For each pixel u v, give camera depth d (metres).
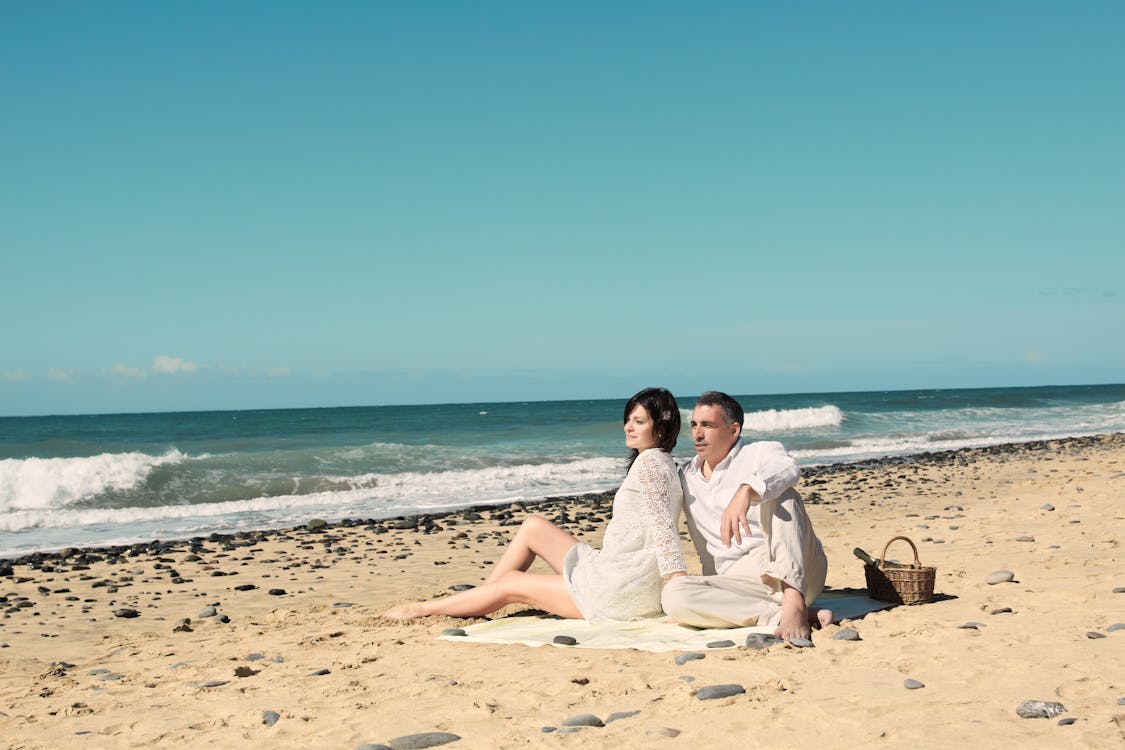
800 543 5.30
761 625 5.40
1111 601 5.70
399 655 5.47
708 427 5.64
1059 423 45.28
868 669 4.41
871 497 15.95
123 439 43.62
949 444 33.25
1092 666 4.22
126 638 6.88
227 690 4.87
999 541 9.01
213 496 19.22
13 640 6.89
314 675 5.10
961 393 156.75
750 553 5.57
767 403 105.12
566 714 4.04
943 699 3.85
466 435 38.81
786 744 3.44
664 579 5.61
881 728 3.54
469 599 6.47
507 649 5.39
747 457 5.60
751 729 3.63
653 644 5.15
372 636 6.15
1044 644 4.68
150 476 20.17
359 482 21.12
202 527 15.01
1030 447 28.25
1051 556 7.75
